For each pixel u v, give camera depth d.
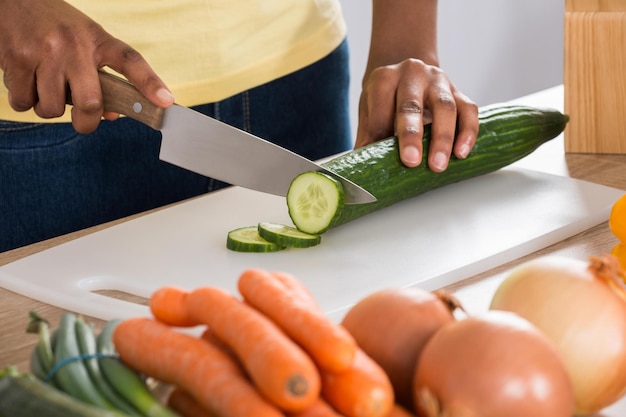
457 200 1.35
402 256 1.15
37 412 0.58
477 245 1.16
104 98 1.27
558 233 1.20
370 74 1.64
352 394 0.61
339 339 0.61
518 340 0.61
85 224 1.71
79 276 1.13
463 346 0.61
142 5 1.65
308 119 1.93
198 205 1.38
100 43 1.27
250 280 0.67
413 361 0.67
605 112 1.51
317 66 1.90
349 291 1.06
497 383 0.59
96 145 1.67
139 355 0.68
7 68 1.30
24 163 1.61
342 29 1.97
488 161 1.38
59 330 0.71
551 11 3.41
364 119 1.53
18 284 1.11
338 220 1.21
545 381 0.60
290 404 0.59
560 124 1.48
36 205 1.64
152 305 0.71
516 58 3.45
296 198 1.22
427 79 1.43
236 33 1.75
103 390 0.66
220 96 1.77
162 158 1.28
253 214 1.34
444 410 0.61
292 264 1.15
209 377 0.63
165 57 1.70
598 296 0.69
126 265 1.17
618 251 0.99
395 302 0.69
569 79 1.52
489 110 1.43
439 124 1.34
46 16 1.27
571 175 1.44
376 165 1.28
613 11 1.45
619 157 1.52
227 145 1.28
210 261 1.17
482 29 3.36
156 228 1.30
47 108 1.28
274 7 1.80
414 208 1.33
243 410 0.60
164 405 0.67
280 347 0.61
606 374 0.69
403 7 1.62
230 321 0.64
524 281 0.72
